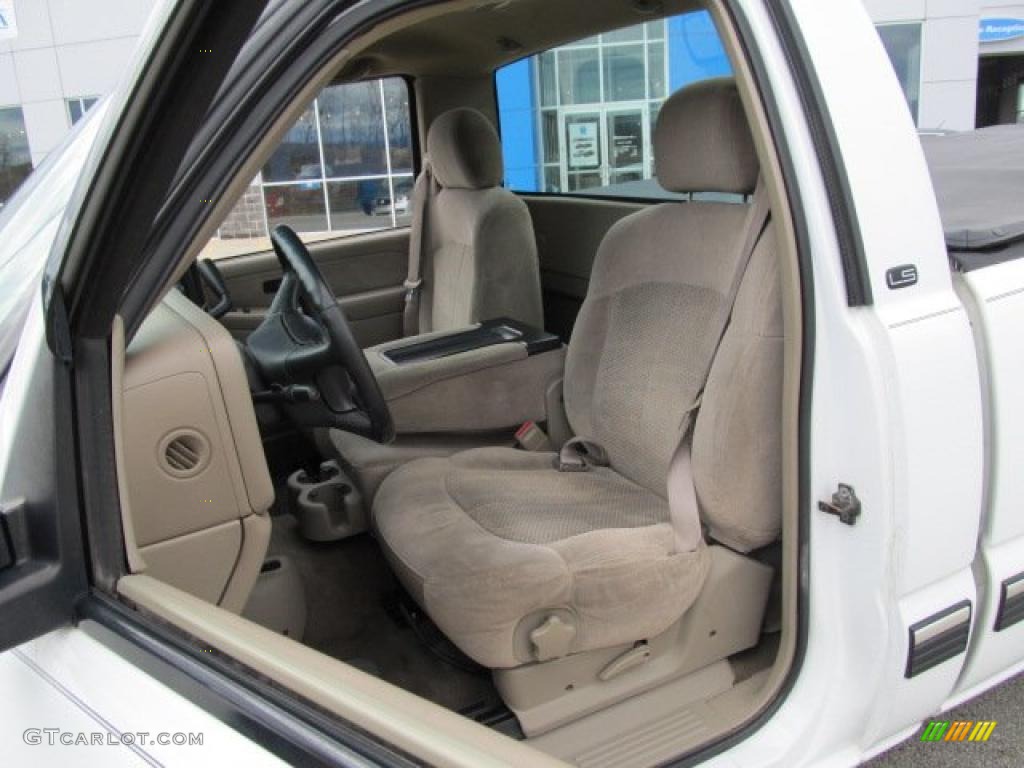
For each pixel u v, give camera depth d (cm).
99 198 89
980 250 153
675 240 193
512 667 157
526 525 179
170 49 78
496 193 300
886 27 337
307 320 189
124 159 86
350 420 184
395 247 341
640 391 196
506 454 224
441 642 198
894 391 129
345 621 209
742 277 166
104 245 93
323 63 121
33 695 101
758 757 139
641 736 161
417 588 169
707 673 171
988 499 148
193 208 112
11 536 99
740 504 161
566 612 155
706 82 172
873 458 130
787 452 137
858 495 132
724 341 162
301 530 228
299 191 343
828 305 130
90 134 142
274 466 272
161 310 144
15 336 112
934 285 136
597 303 213
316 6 115
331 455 248
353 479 229
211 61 80
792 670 144
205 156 112
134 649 96
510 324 268
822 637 141
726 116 164
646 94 281
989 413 144
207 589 139
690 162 174
